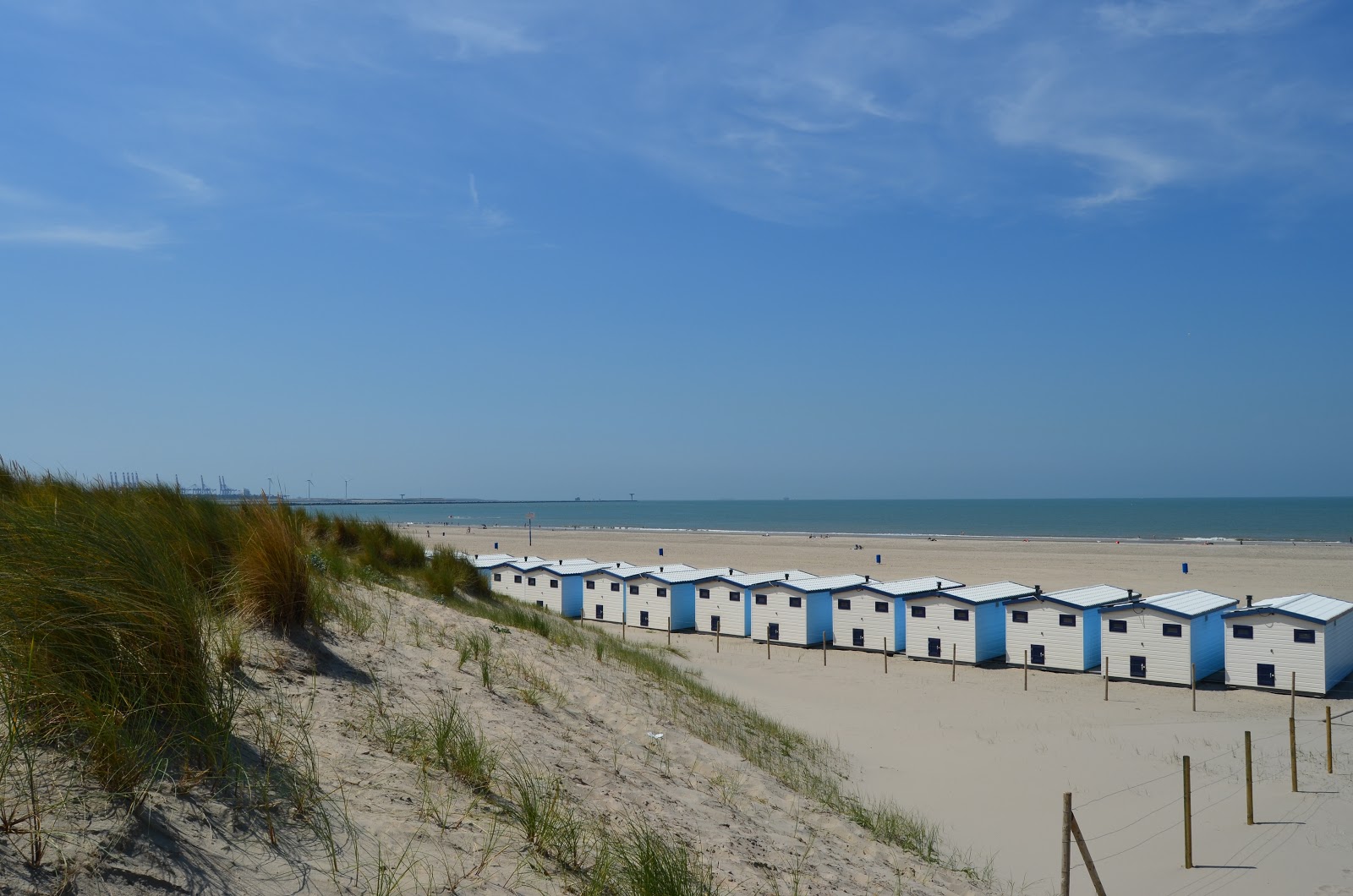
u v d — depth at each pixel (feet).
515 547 382.01
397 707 29.78
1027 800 58.75
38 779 16.01
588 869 23.13
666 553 343.67
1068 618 116.37
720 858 29.07
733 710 69.26
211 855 16.57
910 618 125.29
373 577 59.62
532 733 34.40
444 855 20.42
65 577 19.08
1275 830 52.85
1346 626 108.78
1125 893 43.62
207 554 32.73
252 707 23.99
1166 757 70.18
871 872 35.04
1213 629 112.06
